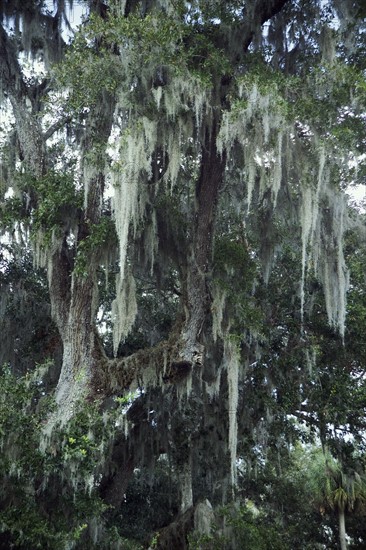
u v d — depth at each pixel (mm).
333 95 9422
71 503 7664
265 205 11211
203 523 10094
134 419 12047
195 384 11625
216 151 10383
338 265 9500
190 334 9750
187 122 9422
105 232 9203
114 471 11836
